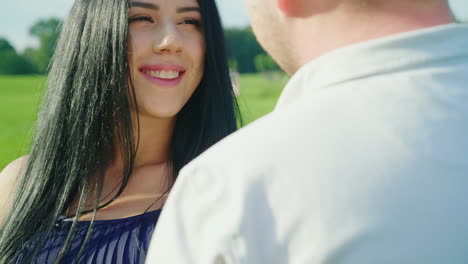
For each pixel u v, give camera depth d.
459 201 0.68
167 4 2.22
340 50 0.78
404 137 0.71
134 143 2.30
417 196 0.68
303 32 0.83
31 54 68.12
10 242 2.26
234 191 0.73
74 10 2.37
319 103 0.77
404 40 0.76
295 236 0.69
